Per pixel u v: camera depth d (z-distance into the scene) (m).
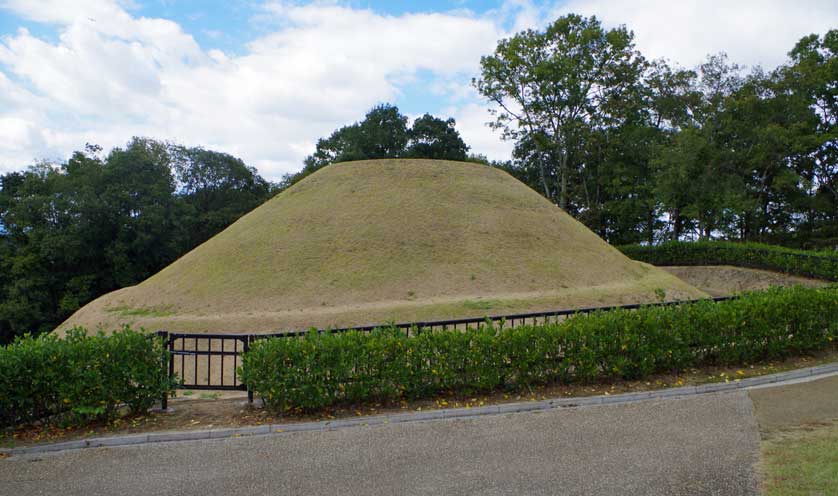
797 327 9.05
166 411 7.11
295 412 6.80
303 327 14.24
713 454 5.04
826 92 34.16
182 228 37.19
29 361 6.29
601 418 6.25
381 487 4.54
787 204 37.12
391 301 16.27
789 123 31.53
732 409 6.44
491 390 7.39
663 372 8.14
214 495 4.51
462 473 4.78
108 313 17.97
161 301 17.97
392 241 19.38
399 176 23.55
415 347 7.12
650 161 34.31
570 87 36.44
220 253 20.27
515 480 4.59
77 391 6.36
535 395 7.25
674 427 5.86
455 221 20.78
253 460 5.29
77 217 33.00
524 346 7.46
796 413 6.23
